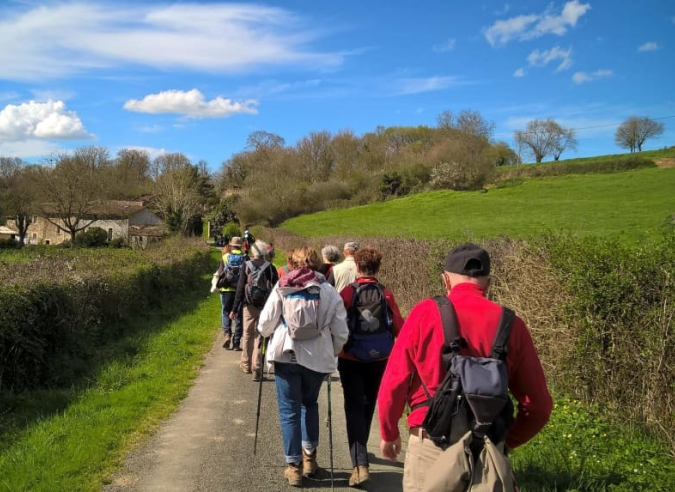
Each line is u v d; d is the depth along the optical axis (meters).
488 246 8.66
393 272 13.87
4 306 6.29
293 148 83.31
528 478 4.29
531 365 2.54
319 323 4.37
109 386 7.04
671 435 4.71
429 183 69.62
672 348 4.80
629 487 4.08
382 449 2.76
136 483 4.35
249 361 8.05
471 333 2.52
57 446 4.89
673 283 4.84
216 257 37.16
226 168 90.00
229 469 4.68
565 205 46.31
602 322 5.40
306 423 4.59
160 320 12.17
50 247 43.75
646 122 83.38
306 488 4.38
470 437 2.39
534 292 6.62
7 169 54.97
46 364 6.91
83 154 52.12
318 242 27.41
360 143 84.44
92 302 9.01
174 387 7.11
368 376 4.67
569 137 85.75
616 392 5.37
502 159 85.25
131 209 69.69
